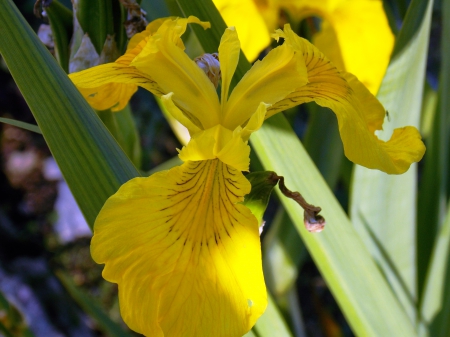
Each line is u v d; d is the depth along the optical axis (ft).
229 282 0.73
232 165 0.76
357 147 0.80
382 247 1.12
